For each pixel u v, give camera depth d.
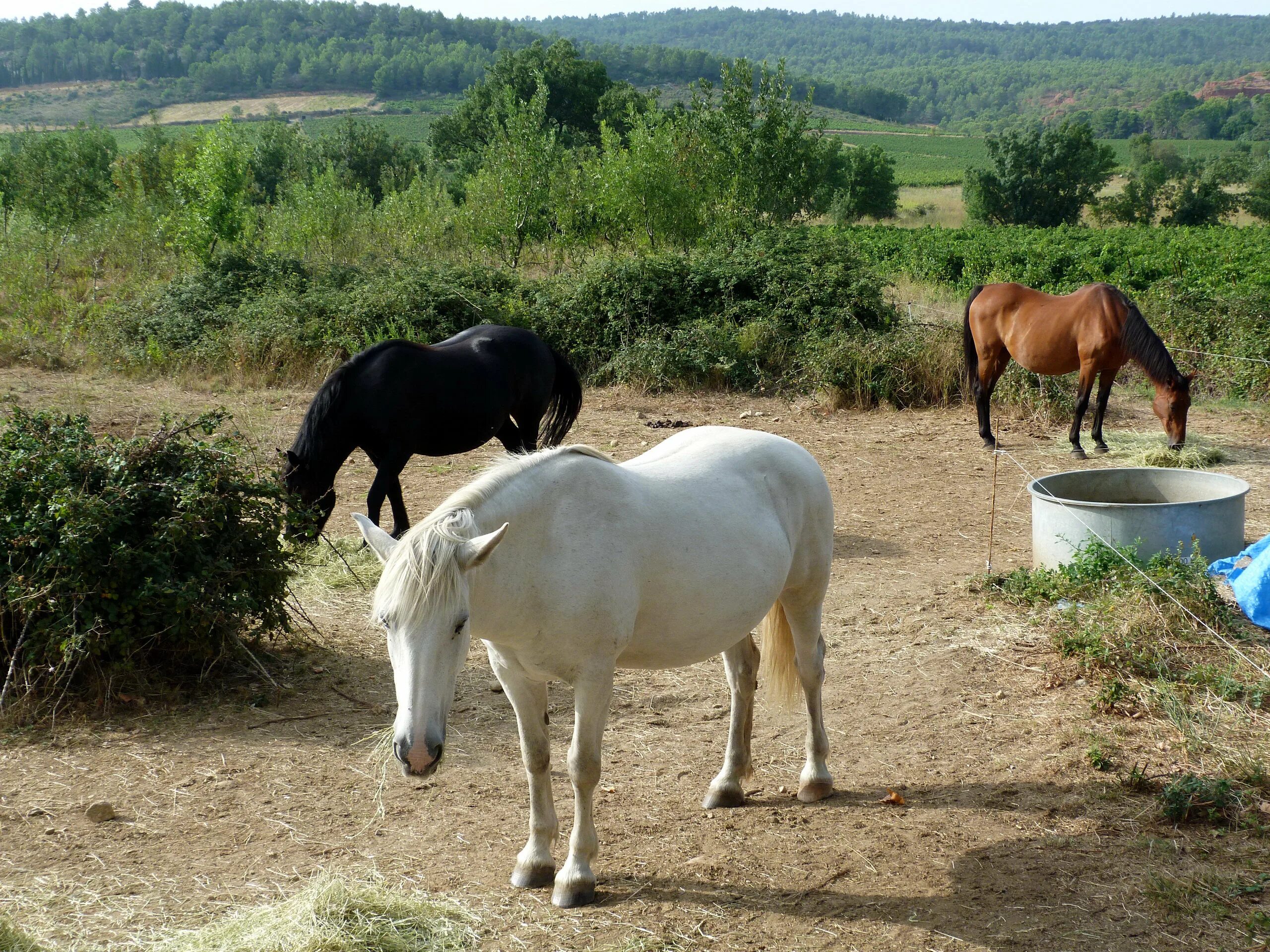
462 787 4.04
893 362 12.12
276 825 3.73
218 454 5.12
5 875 3.37
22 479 4.89
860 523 7.82
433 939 3.04
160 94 172.50
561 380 7.90
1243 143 136.88
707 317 13.68
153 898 3.25
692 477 3.55
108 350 13.28
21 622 4.72
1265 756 4.03
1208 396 12.30
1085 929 3.06
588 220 21.44
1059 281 21.56
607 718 4.66
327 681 5.05
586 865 3.27
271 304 13.77
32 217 24.17
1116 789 3.88
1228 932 3.02
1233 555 5.96
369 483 8.84
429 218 22.91
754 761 4.29
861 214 61.94
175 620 4.67
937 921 3.14
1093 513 5.88
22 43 193.88
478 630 2.94
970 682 4.95
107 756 4.24
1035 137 57.81
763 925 3.13
